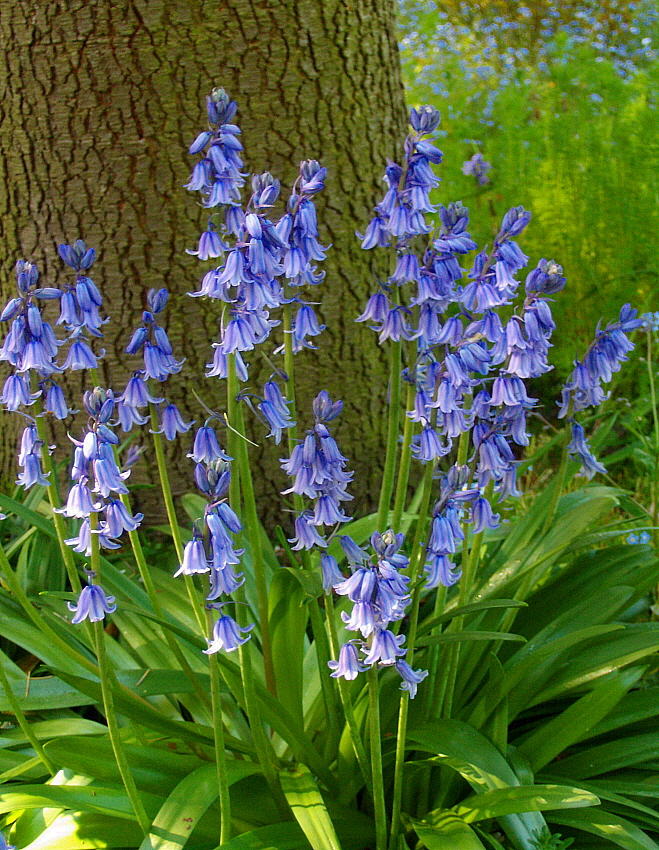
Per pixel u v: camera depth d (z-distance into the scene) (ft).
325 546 2.71
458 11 9.82
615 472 5.14
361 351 4.08
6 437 4.31
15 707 2.76
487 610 3.24
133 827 2.78
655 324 3.91
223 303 2.61
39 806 2.66
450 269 2.70
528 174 6.17
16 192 3.88
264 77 3.75
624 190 5.82
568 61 6.52
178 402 3.93
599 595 3.26
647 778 3.01
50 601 3.27
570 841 2.75
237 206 2.60
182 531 3.76
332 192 3.92
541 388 6.05
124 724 3.16
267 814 2.91
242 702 2.94
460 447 2.86
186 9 3.65
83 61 3.69
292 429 2.90
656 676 3.38
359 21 3.86
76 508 2.48
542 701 3.11
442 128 6.51
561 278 2.66
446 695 3.06
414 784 3.00
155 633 3.31
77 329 2.62
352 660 2.51
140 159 3.76
